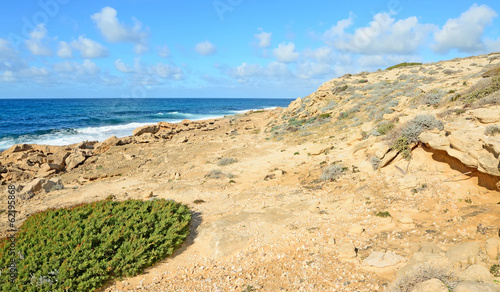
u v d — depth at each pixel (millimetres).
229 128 50094
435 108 19734
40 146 32125
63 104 141625
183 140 38500
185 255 10359
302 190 16031
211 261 9789
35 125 59750
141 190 19750
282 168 21578
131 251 9508
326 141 27594
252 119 59656
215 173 21875
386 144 15258
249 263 9289
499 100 13922
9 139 43844
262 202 15055
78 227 10523
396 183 12758
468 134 10984
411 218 10070
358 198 12953
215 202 16031
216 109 125625
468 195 10375
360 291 6910
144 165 28016
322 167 19062
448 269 6402
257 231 11266
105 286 8641
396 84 41969
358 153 18734
